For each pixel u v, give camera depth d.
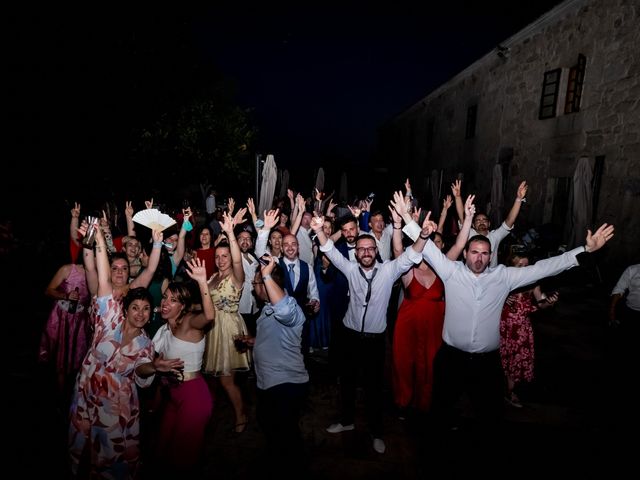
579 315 8.15
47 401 4.32
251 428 4.06
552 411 4.59
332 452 3.75
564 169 12.30
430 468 3.56
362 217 6.97
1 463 3.37
